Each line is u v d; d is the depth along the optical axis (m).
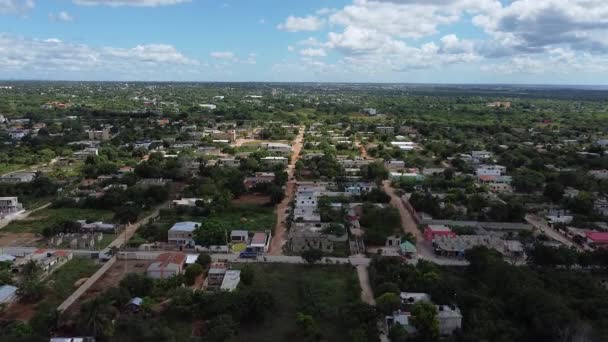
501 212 184.88
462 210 193.88
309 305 119.50
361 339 101.25
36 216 191.12
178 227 165.12
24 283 123.56
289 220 189.25
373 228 172.12
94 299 109.75
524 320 110.50
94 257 150.12
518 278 123.19
